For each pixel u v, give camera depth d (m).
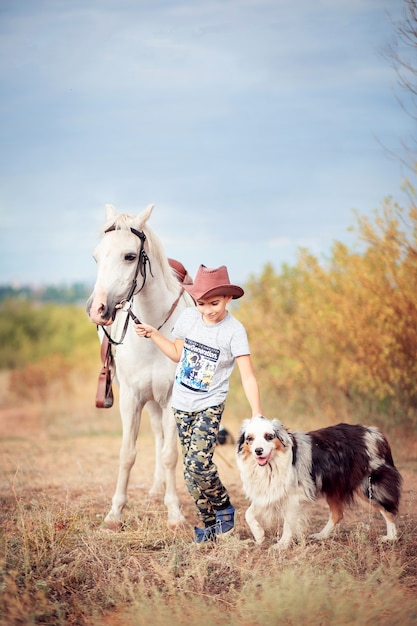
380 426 9.56
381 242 9.38
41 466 9.10
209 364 5.07
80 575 4.69
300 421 10.47
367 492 5.39
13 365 26.09
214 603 4.37
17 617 4.07
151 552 5.21
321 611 4.09
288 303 12.23
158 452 7.32
